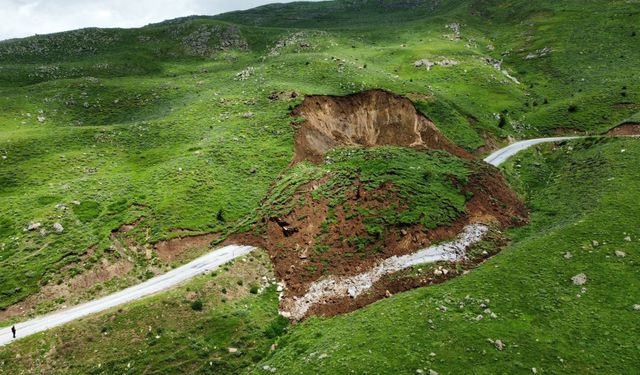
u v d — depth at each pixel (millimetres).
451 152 80750
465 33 173250
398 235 50531
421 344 31641
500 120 96812
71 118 92438
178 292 43188
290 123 79500
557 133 93125
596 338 30531
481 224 53906
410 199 55375
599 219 45062
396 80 101750
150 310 40938
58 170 65688
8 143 70312
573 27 145000
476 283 39094
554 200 59250
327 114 84562
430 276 45062
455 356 30062
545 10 171375
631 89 97688
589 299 34406
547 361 29062
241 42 166000
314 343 36250
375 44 161625
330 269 47969
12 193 59312
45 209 54938
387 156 68000
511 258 42250
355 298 43844
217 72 130625
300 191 59625
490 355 29891
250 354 38625
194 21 181750
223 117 84438
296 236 52906
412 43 156875
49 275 45688
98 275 47625
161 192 60281
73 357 36688
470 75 119812
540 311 34031
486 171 66188
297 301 45281
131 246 52188
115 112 96438
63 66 132750
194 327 40250
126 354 37219
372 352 31500
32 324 40219
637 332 30406
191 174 64375
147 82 115062
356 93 88438
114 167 68438
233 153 70875
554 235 44406
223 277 46250
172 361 37000
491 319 33594
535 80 122375
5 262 46531
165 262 51000
